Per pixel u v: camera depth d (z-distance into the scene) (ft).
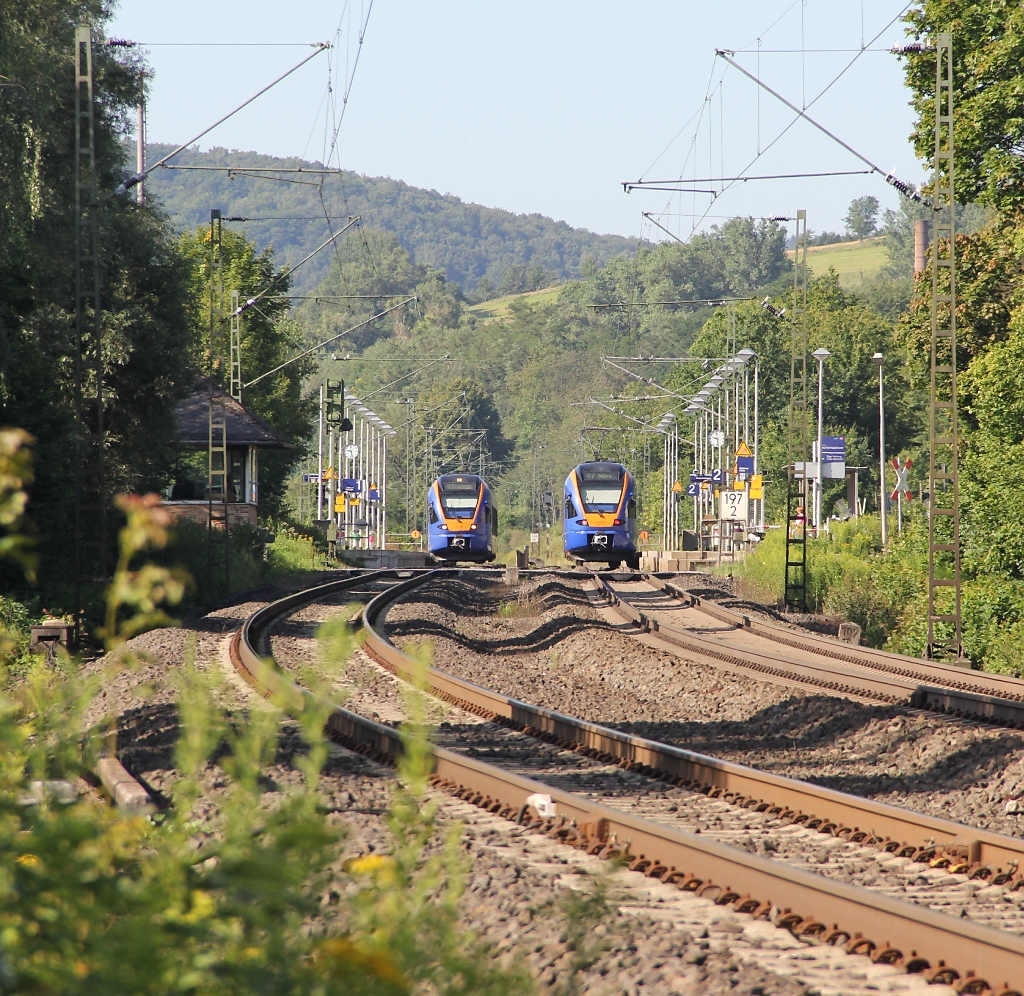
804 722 191.62
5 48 324.19
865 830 115.85
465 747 160.56
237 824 44.09
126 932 36.29
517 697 215.51
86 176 367.25
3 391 327.06
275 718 47.44
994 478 388.57
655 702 223.10
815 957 77.87
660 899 90.63
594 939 74.23
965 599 370.12
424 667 48.57
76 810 44.78
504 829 113.29
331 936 41.98
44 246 357.41
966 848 104.88
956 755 161.89
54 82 344.28
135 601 45.06
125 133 422.82
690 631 333.21
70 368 394.11
